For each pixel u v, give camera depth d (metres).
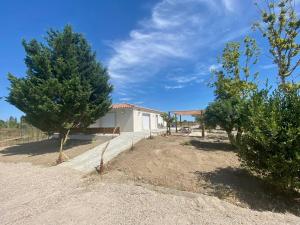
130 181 9.84
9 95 20.02
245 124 8.52
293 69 15.93
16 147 24.45
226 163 11.80
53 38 21.03
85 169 12.83
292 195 8.00
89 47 22.34
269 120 7.54
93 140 23.39
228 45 20.19
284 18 15.98
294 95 8.03
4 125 47.28
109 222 6.08
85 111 19.72
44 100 17.78
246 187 8.52
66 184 10.05
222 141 20.30
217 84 20.59
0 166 15.31
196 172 10.20
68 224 6.01
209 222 5.93
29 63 20.34
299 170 7.20
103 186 9.41
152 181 9.55
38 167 14.28
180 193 8.20
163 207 7.02
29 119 20.36
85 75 21.39
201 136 25.38
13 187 9.78
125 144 19.80
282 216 6.37
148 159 12.62
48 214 6.71
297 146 7.16
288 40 15.77
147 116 35.31
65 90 18.34
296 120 7.41
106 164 13.20
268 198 7.77
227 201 7.52
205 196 7.78
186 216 6.35
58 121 19.22
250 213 6.52
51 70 19.66
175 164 11.40
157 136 24.41
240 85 19.12
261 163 8.10
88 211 6.84
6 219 6.46
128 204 7.34
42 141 26.89
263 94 8.80
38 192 8.97
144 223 5.97
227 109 15.97
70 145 21.62
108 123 30.52
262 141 7.53
